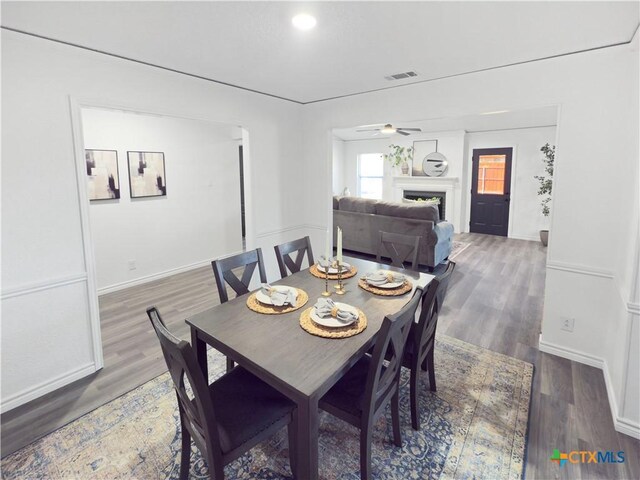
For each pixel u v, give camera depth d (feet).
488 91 9.78
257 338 5.75
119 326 11.30
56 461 6.16
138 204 14.99
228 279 7.86
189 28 6.87
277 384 4.79
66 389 8.15
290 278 8.78
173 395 7.93
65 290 8.19
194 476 5.91
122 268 14.67
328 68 9.43
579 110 8.46
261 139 13.07
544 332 9.61
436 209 17.30
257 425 5.10
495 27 6.84
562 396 7.82
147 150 15.10
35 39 7.16
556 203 8.98
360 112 12.69
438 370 8.79
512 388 8.07
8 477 5.85
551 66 8.76
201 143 17.17
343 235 20.29
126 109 9.04
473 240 24.44
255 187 13.12
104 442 6.58
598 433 6.74
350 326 6.06
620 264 7.82
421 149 27.99
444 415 7.24
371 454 6.06
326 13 6.26
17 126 7.18
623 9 6.11
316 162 14.52
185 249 17.04
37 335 7.84
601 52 7.95
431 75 10.04
